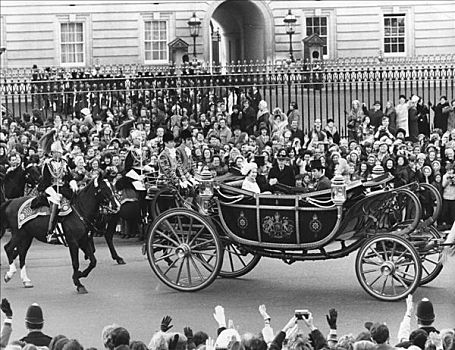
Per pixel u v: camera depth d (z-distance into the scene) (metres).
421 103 49.69
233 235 27.67
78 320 25.00
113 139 38.41
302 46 75.56
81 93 50.69
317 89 56.59
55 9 73.12
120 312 25.72
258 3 75.75
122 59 74.81
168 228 28.03
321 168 34.50
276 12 76.31
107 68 71.12
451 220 36.00
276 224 27.02
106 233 31.67
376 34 75.06
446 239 26.78
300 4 75.75
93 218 28.34
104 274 30.41
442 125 47.94
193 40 73.56
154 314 25.45
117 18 74.75
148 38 75.38
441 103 48.25
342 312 25.30
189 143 39.06
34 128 44.44
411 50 74.25
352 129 46.16
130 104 50.31
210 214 27.73
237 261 32.22
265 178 34.06
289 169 35.53
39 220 28.52
